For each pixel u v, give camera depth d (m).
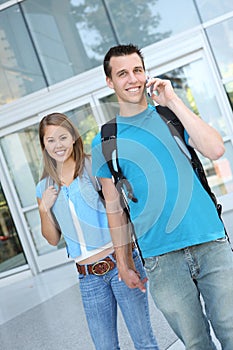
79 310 6.10
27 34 10.13
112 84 2.71
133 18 9.81
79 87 10.03
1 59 10.27
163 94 2.69
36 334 5.71
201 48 9.55
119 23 9.86
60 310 6.46
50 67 10.12
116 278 2.97
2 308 7.96
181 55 9.61
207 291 2.71
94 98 10.03
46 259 10.35
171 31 9.69
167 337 4.08
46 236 3.01
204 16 9.57
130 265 2.93
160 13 9.70
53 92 10.11
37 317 6.49
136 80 2.64
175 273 2.66
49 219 2.94
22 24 10.13
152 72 9.74
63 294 7.38
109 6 9.86
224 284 2.64
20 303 7.86
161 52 9.67
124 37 9.88
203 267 2.67
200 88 9.62
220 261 2.64
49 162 2.81
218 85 9.57
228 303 2.66
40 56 10.14
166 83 2.69
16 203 10.38
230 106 9.62
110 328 3.04
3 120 10.27
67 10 10.02
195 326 2.72
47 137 2.77
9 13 10.16
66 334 5.33
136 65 2.66
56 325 5.80
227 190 9.57
